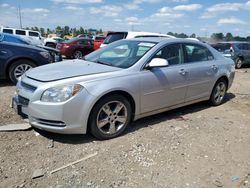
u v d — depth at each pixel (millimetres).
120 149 4082
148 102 4820
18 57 7586
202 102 6762
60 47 19766
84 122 4074
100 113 4227
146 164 3732
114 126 4426
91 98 4043
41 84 4020
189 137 4641
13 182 3219
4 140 4156
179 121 5355
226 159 3992
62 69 4523
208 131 4953
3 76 7617
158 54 4973
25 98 4180
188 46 5656
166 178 3449
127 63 4746
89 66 4688
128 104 4531
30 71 4637
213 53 6336
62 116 3916
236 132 4996
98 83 4137
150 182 3352
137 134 4637
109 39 12734
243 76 12328
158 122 5242
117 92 4355
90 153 3928
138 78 4574
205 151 4188
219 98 6574
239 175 3602
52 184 3221
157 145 4277
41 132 4469
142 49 5000
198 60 5859
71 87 3953
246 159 4027
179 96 5395
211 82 6121
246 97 7672
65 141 4238
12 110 5406
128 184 3291
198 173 3594
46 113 3928
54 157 3777
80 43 19766
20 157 3729
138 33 12406
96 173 3471
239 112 6219
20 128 4496
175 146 4281
